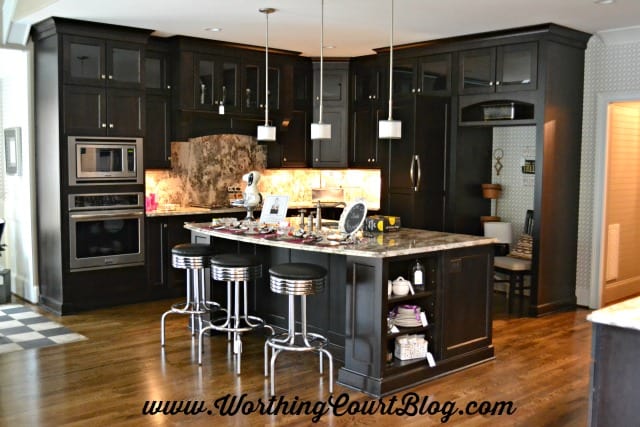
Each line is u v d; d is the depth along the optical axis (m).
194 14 5.82
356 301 4.35
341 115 8.19
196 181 7.72
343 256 4.84
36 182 6.66
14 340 5.39
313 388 4.36
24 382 4.40
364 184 8.60
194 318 5.67
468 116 7.27
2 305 6.68
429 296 4.62
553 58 6.27
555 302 6.64
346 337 4.44
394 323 4.50
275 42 7.21
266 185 8.43
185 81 7.02
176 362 4.85
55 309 6.34
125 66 6.50
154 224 6.82
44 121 6.39
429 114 7.10
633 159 7.39
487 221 7.47
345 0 5.26
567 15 5.76
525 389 4.38
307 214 8.09
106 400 4.09
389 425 3.76
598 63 6.63
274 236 4.94
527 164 7.44
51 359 4.90
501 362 4.97
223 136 7.93
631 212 7.46
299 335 5.00
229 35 6.82
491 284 5.01
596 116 6.69
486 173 7.68
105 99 6.38
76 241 6.27
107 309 6.49
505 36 6.43
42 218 6.57
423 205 7.17
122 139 6.51
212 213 7.23
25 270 6.91
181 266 5.17
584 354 5.18
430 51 7.13
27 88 6.56
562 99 6.45
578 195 6.86
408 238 4.92
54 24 6.00
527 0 5.22
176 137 7.17
